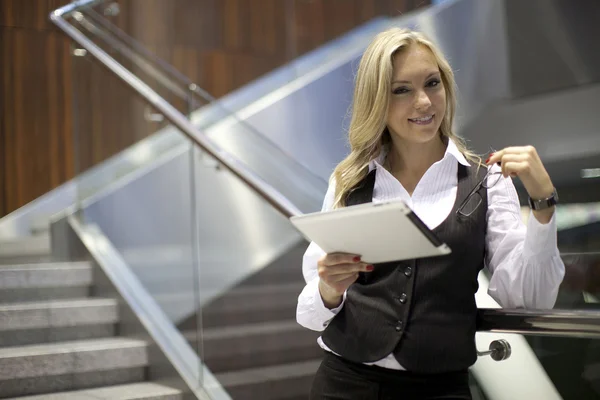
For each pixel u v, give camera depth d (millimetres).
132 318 3881
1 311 3676
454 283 1516
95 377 3564
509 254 1543
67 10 4734
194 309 3781
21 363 3379
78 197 4520
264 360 4117
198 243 3848
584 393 2166
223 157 3574
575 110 5012
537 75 5320
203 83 6469
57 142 5434
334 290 1516
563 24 5211
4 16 5254
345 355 1568
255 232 4285
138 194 4230
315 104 5367
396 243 1361
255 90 5840
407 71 1585
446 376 1507
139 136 4375
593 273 3752
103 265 4188
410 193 1675
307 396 4070
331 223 1371
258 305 4215
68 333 3848
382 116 1604
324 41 6426
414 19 5527
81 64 4422
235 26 6641
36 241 4715
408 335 1501
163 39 6312
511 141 5340
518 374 2062
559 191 5484
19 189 5305
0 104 5242
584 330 1448
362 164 1697
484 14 5383
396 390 1516
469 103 5289
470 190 1580
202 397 3512
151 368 3703
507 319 1548
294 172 4570
